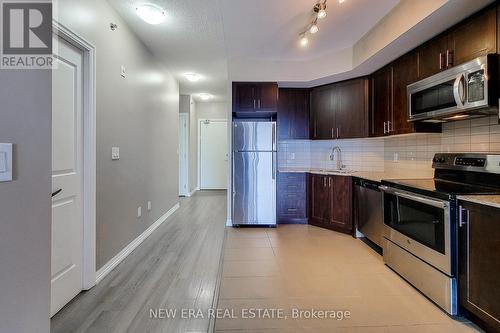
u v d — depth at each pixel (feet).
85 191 7.31
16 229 2.85
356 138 12.64
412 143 10.69
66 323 5.91
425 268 6.91
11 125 2.80
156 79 13.24
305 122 14.28
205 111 26.20
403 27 7.88
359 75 12.16
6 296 2.73
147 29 10.19
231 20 9.29
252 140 13.26
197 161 26.40
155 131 13.14
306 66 13.15
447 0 6.18
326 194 13.07
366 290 7.30
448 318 6.07
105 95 8.14
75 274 6.98
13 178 2.81
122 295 7.07
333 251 10.18
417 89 8.19
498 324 5.12
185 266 8.87
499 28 6.02
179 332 5.64
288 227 13.42
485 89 6.07
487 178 7.14
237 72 13.19
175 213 16.51
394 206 8.38
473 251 5.68
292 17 9.09
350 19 9.12
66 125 6.61
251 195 13.35
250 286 7.54
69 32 6.40
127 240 9.89
